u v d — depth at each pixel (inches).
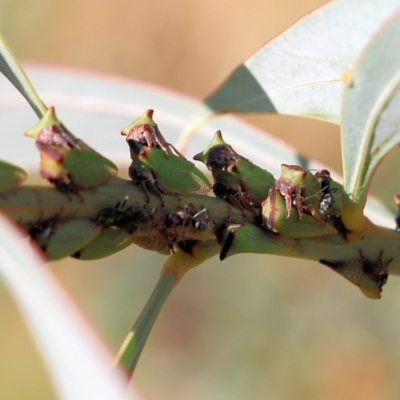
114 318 12.5
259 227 5.2
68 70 6.4
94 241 5.0
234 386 11.7
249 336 12.0
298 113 5.5
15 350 10.1
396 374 11.2
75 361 4.3
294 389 11.4
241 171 5.2
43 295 4.4
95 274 12.9
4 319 10.2
